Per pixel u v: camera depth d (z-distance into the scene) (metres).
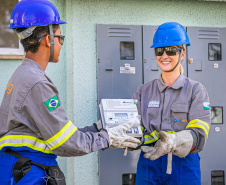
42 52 1.96
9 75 3.41
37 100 1.80
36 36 1.93
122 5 3.49
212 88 3.55
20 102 1.80
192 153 2.34
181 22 3.60
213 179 3.51
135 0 3.52
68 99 3.44
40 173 1.83
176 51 2.41
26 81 1.82
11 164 1.81
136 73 3.43
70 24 3.40
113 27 3.40
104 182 3.34
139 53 3.44
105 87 3.37
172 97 2.43
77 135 1.89
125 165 3.37
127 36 3.42
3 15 3.46
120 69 3.40
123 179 3.40
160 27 2.50
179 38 2.42
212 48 3.58
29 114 1.81
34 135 1.84
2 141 1.86
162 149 2.14
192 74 3.52
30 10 1.93
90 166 3.39
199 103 2.35
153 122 2.44
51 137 1.81
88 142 1.94
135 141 2.20
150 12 3.54
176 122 2.38
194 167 2.38
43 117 1.80
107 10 3.46
